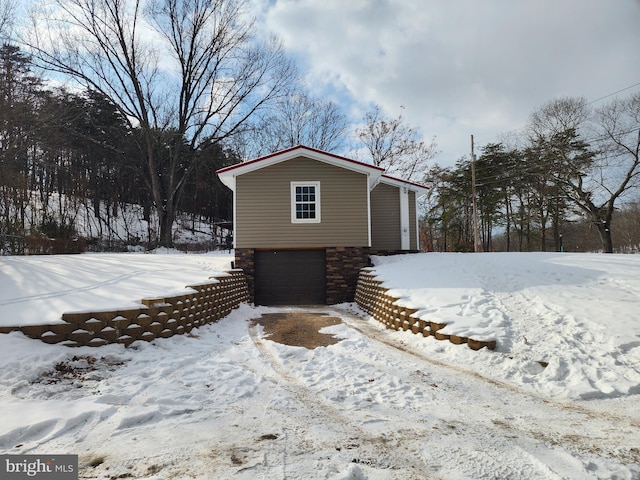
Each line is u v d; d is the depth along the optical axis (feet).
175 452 9.23
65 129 88.12
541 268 29.86
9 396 12.34
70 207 99.30
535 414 12.10
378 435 10.46
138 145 95.61
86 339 17.72
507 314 21.50
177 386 14.03
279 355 19.47
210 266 37.19
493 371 16.53
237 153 116.06
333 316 32.89
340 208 42.68
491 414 12.09
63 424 10.39
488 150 109.91
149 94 93.61
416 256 43.24
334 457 9.13
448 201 113.91
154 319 20.49
